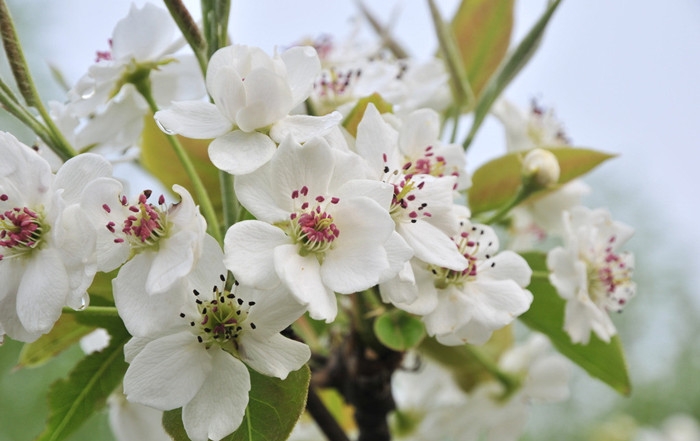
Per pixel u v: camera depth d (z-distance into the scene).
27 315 0.18
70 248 0.18
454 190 0.23
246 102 0.19
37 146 0.24
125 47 0.24
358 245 0.18
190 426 0.18
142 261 0.18
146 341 0.18
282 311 0.18
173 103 0.20
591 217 0.26
